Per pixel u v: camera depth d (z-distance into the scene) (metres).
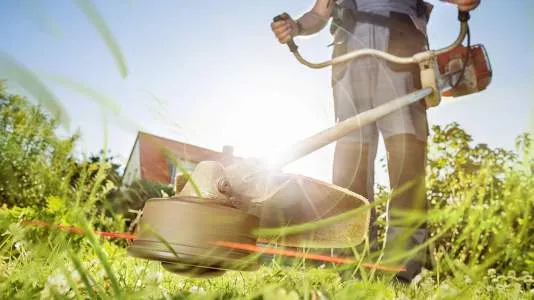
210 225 1.06
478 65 2.54
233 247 1.07
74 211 0.56
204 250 1.04
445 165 4.61
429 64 2.12
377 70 2.56
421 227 2.06
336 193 1.42
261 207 1.27
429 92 2.08
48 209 1.68
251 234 1.12
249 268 1.10
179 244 1.04
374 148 2.63
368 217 1.46
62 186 0.52
